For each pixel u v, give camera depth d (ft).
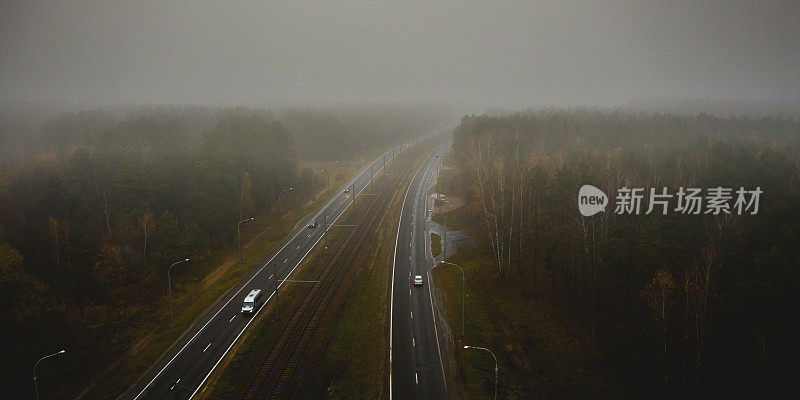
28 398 137.80
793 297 125.08
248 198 297.74
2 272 160.86
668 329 148.56
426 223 318.86
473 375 150.82
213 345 165.99
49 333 160.25
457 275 228.84
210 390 140.87
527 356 164.66
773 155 239.50
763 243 142.51
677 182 232.12
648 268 158.71
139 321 186.91
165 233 223.51
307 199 383.65
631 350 161.68
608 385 149.59
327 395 139.44
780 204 159.02
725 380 137.69
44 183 239.71
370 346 166.81
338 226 310.45
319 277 225.97
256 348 163.22
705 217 189.47
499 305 199.41
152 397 138.31
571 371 157.17
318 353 161.38
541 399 142.20
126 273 207.10
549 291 207.10
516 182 255.50
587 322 182.39
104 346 167.02
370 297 207.31
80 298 185.68
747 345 135.85
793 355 125.90
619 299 184.44
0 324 152.76
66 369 151.12
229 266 242.78
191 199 259.39
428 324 182.80
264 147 357.61
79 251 190.90
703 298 140.26
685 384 141.59
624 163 268.41
